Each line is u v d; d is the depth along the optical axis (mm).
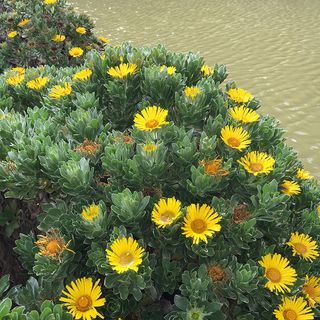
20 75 1121
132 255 542
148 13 4305
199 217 579
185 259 628
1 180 673
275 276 596
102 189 663
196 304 561
